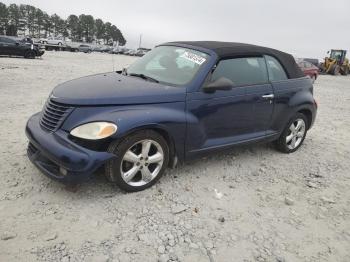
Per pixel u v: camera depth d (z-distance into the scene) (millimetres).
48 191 4113
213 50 4914
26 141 5613
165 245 3400
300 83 6062
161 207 4023
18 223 3502
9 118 6906
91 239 3381
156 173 4363
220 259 3295
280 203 4426
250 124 5293
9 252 3111
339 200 4672
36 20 117875
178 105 4371
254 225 3883
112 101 3965
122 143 3938
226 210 4121
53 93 4320
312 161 6004
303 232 3857
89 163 3725
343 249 3635
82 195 4086
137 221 3723
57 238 3346
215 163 5422
